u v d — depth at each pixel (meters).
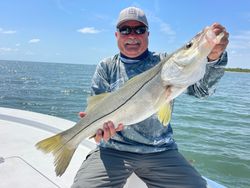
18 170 1.25
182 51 0.82
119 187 1.00
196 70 0.81
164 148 1.05
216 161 3.10
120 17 1.10
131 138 1.04
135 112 0.89
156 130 1.04
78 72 31.33
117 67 1.12
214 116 5.73
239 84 19.44
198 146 3.60
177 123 4.88
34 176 1.20
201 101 8.24
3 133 1.63
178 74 0.82
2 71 26.44
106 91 1.12
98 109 0.91
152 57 1.12
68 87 12.34
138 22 1.08
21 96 8.87
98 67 1.15
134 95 0.88
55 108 6.94
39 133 1.64
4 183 1.14
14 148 1.45
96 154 1.06
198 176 1.02
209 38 0.78
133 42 1.08
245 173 2.82
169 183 1.01
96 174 0.99
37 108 6.89
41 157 1.37
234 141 3.88
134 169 1.04
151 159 1.03
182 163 1.03
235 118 5.60
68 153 0.94
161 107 0.86
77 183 0.98
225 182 2.63
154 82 0.86
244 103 8.22
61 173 0.91
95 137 0.93
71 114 6.29
